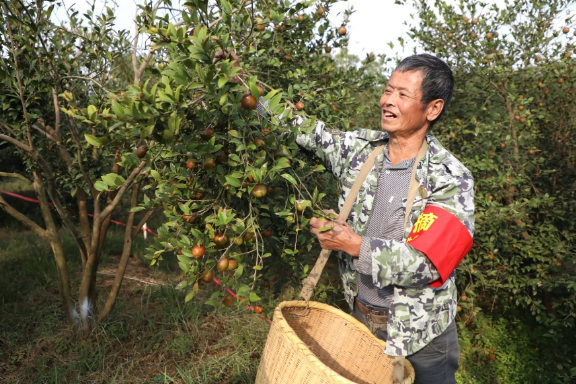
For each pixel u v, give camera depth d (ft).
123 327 11.94
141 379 9.95
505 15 14.48
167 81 4.34
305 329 6.19
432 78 5.18
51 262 15.90
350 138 6.13
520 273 14.08
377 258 4.95
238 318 12.53
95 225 10.85
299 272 8.52
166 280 15.72
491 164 12.51
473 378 12.12
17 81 8.38
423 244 4.89
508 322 14.73
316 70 10.22
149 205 5.94
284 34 9.04
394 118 5.32
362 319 6.28
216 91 4.55
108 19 9.66
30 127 8.71
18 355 10.65
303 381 4.59
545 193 13.16
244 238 5.58
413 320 5.35
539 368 12.28
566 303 12.19
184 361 10.73
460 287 14.51
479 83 14.58
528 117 13.46
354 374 6.01
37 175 10.66
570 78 13.80
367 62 10.97
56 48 9.46
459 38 14.70
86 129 11.84
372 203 5.76
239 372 10.30
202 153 4.85
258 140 5.15
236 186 4.96
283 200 7.39
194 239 5.51
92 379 9.89
